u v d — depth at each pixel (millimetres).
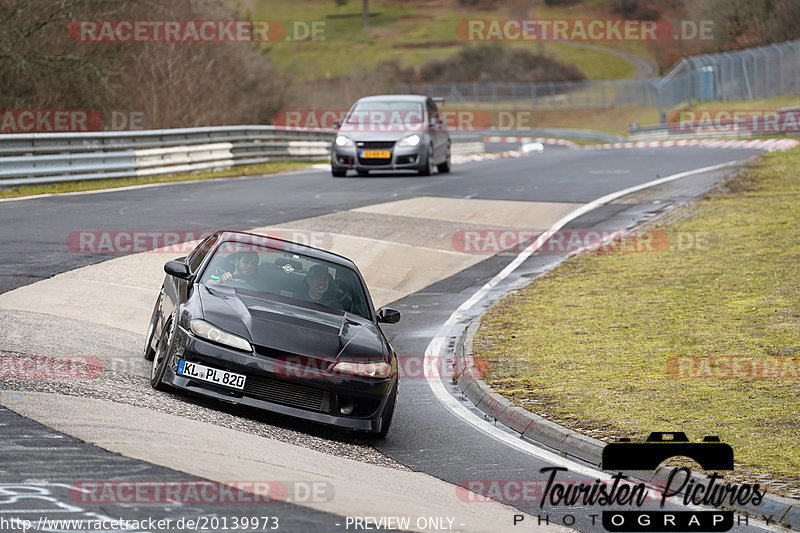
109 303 44125
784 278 52750
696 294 51312
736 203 77250
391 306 52875
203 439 25438
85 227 62344
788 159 101000
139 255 55000
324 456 26875
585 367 39344
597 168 110312
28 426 23953
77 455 22109
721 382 36438
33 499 18906
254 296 31391
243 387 28406
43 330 36875
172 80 142000
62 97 123500
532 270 61344
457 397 37062
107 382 30078
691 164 110938
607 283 55719
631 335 44312
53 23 118062
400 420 33406
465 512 22984
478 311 51812
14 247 54344
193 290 31219
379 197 82625
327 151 132625
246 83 176750
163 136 96688
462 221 74312
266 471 23375
